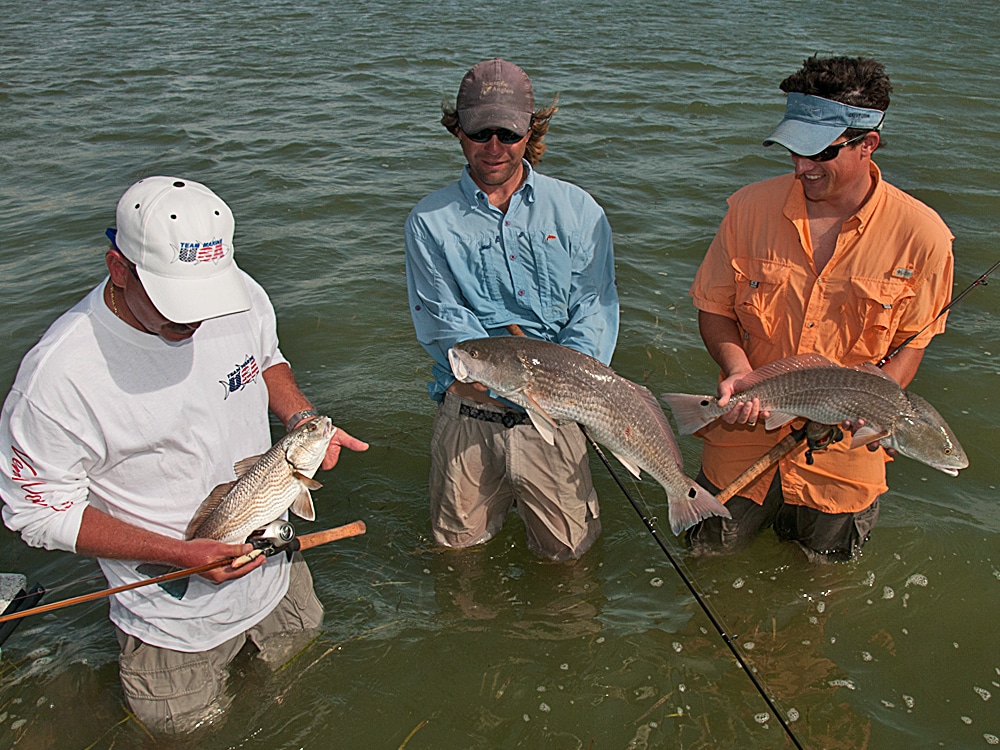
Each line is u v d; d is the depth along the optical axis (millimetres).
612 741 3465
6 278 7074
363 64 14664
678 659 3848
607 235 3930
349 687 3680
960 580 4234
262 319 3324
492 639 3959
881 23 18969
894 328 3758
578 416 3617
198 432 3006
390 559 4461
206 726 3414
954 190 8992
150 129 11125
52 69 14523
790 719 3541
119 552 2895
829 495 4074
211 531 3066
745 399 3676
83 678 3738
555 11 20109
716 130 11008
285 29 18047
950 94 12953
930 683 3707
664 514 4801
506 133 3492
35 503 2811
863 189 3564
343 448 5297
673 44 16281
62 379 2695
